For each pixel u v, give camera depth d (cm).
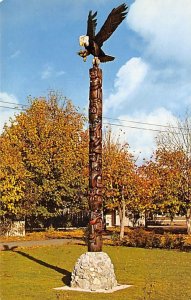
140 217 4484
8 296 1066
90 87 1278
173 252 2094
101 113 1272
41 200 3484
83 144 3722
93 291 1132
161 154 3359
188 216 3234
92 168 1240
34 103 3684
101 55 1281
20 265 1641
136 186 2716
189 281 1295
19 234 3331
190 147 3338
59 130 3591
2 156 3133
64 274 1420
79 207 3734
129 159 2758
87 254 1188
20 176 3130
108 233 3550
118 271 1498
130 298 1049
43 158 3431
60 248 2286
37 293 1103
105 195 2708
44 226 3850
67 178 3484
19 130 3538
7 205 3067
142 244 2358
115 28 1255
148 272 1475
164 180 3225
